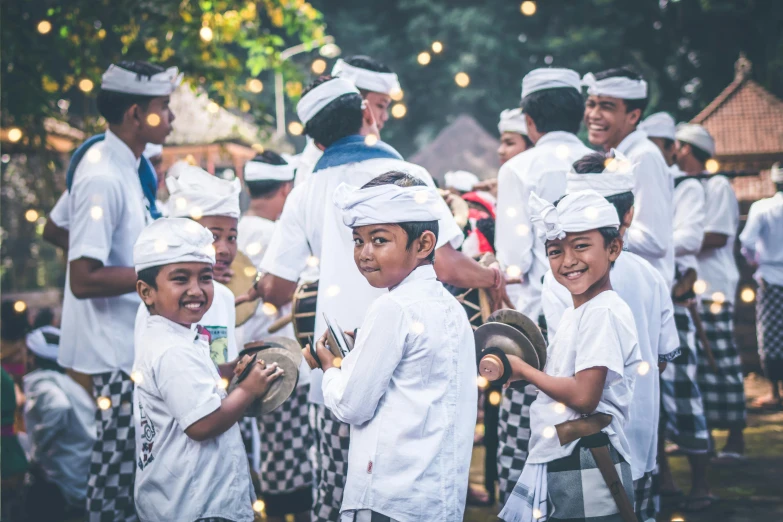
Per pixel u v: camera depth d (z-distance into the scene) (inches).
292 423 161.8
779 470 202.7
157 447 108.0
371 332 95.3
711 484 192.4
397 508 92.9
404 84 940.0
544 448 109.3
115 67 144.7
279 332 175.3
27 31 239.3
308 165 169.2
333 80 130.0
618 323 106.6
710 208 217.5
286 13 317.7
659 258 153.9
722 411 209.9
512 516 111.5
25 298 477.1
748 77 368.5
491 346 112.4
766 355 265.4
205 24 275.6
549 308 123.4
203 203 136.8
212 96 290.8
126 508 138.9
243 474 111.1
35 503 184.1
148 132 147.4
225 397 110.7
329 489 125.2
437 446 95.0
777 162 348.5
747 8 709.3
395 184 99.1
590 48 804.0
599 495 105.9
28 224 527.8
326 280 124.3
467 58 868.0
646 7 806.5
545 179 144.6
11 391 176.2
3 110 249.4
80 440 187.8
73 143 290.7
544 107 150.3
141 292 111.1
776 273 259.1
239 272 165.6
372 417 96.2
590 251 106.9
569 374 108.0
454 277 126.5
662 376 177.9
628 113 164.2
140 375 108.7
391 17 994.7
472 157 603.2
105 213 138.9
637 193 151.9
